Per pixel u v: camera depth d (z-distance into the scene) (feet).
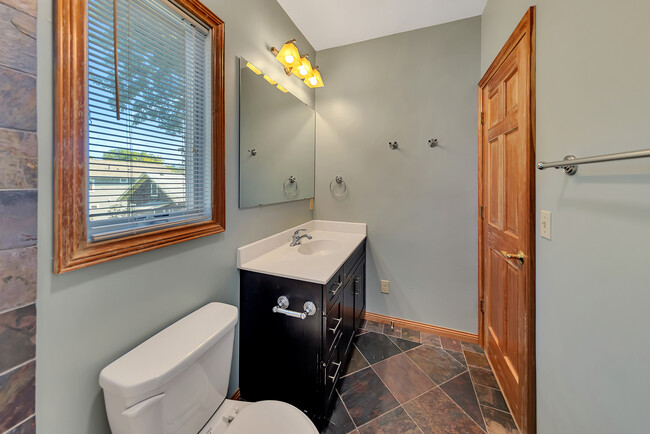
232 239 4.38
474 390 4.89
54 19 2.14
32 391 2.09
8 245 1.93
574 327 2.73
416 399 4.69
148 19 2.98
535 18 3.44
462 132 6.19
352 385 5.02
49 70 2.13
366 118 7.05
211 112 3.87
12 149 1.93
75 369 2.36
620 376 2.13
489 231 5.65
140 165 2.97
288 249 5.66
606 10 2.25
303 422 3.04
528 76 3.53
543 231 3.34
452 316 6.59
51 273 2.18
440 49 6.26
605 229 2.29
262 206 5.25
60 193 2.20
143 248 2.88
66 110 2.21
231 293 4.37
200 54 3.75
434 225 6.60
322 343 4.04
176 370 2.55
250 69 4.71
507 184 4.52
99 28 2.51
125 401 2.28
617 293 2.17
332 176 7.48
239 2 4.38
